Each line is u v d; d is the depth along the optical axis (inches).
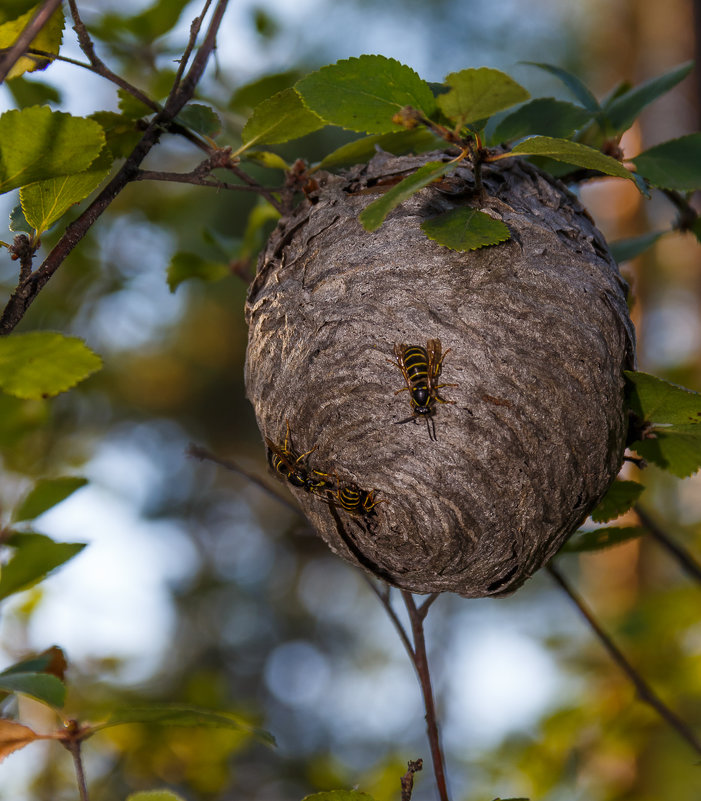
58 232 45.8
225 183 43.9
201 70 43.4
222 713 43.0
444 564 43.2
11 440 45.5
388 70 42.3
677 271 86.4
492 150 42.9
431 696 44.4
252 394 44.0
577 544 45.1
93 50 43.0
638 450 44.1
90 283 65.0
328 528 43.6
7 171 42.1
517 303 43.0
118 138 44.1
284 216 44.3
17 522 43.3
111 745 51.1
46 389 41.4
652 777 59.4
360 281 43.3
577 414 43.0
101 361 41.3
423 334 43.0
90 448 82.8
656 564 78.1
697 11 54.1
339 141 80.9
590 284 43.3
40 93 45.5
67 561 42.9
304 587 114.8
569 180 44.8
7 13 42.6
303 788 81.6
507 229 42.7
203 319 102.7
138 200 65.5
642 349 81.0
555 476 43.0
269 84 46.3
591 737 53.9
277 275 43.9
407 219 43.5
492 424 42.9
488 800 56.7
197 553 111.6
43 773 50.8
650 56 87.3
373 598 111.6
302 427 43.4
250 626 109.0
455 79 41.7
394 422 43.0
